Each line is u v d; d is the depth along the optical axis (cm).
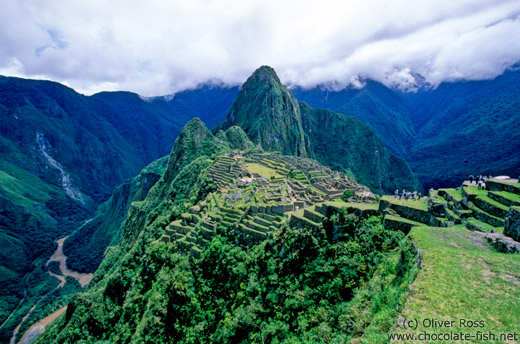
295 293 3155
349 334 2222
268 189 6341
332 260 3130
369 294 2395
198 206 6506
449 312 1454
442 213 2803
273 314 3228
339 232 3288
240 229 4662
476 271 1705
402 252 2378
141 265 5703
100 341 5025
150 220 11569
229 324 3466
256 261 3941
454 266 1788
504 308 1401
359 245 3012
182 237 5531
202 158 13388
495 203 2528
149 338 4053
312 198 5722
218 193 6925
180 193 11938
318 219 3559
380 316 1864
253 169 9669
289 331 2917
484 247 2070
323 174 9994
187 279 4306
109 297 5959
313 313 2856
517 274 1609
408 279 1948
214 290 4094
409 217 2977
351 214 3322
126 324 4806
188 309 4003
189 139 16788
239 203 5641
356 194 5966
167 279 4562
